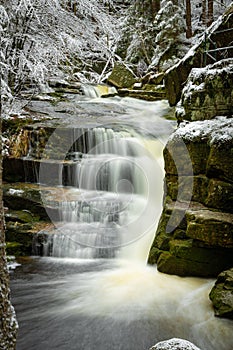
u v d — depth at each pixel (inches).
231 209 178.2
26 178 266.7
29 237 217.3
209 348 133.2
